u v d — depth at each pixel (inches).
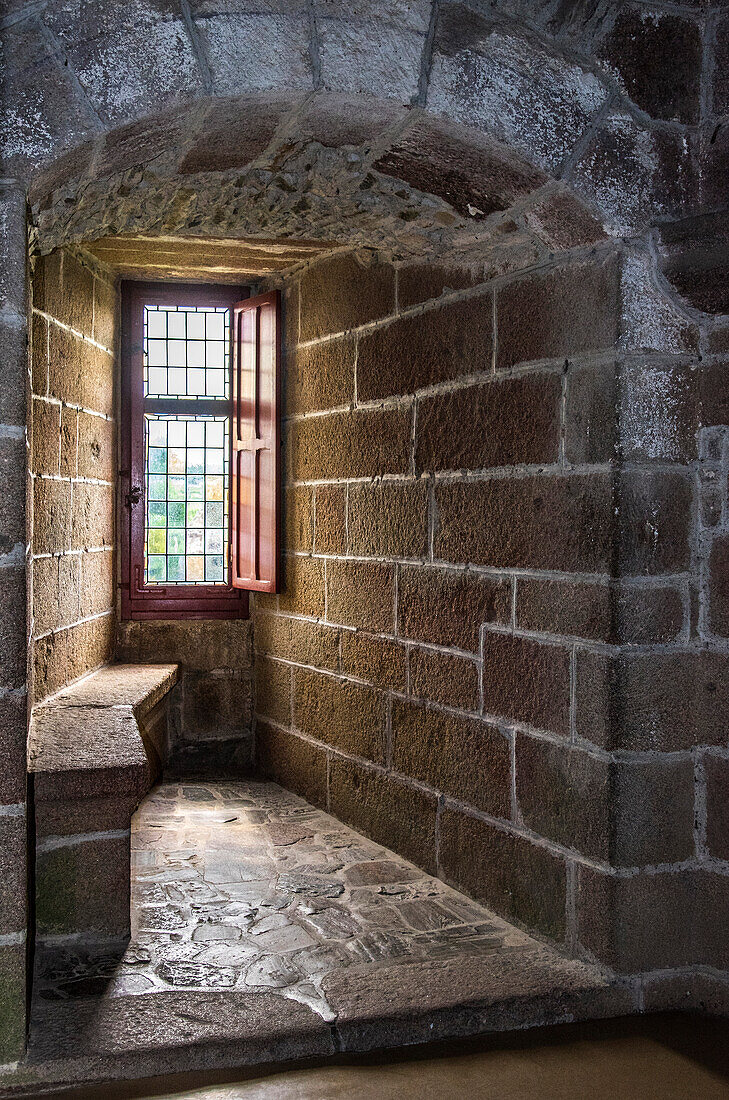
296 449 180.7
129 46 92.4
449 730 136.3
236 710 203.9
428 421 140.5
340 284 164.7
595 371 109.3
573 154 103.9
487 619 127.7
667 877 109.2
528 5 100.8
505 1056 99.1
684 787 109.6
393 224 126.2
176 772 199.9
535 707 119.0
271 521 186.1
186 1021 100.7
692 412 109.2
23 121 90.7
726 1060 98.7
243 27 94.2
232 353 199.6
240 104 96.3
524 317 120.9
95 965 113.3
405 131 103.5
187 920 125.5
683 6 106.1
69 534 161.8
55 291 152.6
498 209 113.5
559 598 114.9
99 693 159.2
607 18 103.7
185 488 203.6
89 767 117.2
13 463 90.5
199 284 198.8
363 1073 95.9
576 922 112.8
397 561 148.5
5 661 91.0
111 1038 97.3
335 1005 103.7
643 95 105.8
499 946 117.6
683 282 105.7
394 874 141.9
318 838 158.2
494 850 127.1
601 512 108.4
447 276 135.8
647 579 107.7
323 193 118.3
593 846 109.8
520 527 121.4
